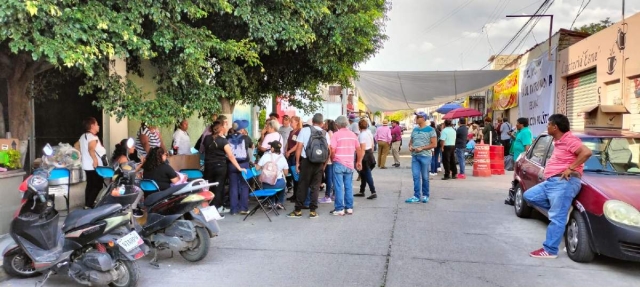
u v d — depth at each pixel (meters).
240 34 8.67
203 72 8.02
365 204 9.66
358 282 5.09
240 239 6.88
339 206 8.57
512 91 22.80
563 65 16.30
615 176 6.15
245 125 9.15
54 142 10.27
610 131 7.37
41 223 4.95
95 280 4.70
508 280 5.18
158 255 6.09
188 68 7.33
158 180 6.76
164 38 6.79
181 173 7.77
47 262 4.85
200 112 8.59
